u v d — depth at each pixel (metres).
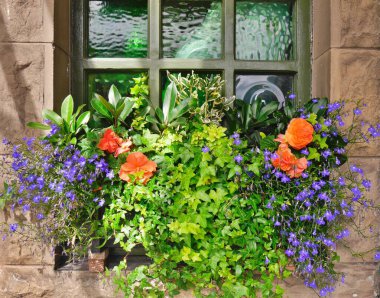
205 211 1.49
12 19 1.62
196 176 1.52
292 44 1.91
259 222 1.51
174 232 1.49
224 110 1.77
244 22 1.91
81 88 1.82
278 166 1.49
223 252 1.50
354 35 1.66
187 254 1.50
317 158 1.48
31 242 1.59
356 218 1.63
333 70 1.65
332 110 1.53
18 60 1.62
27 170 1.50
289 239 1.46
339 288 1.64
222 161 1.49
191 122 1.63
